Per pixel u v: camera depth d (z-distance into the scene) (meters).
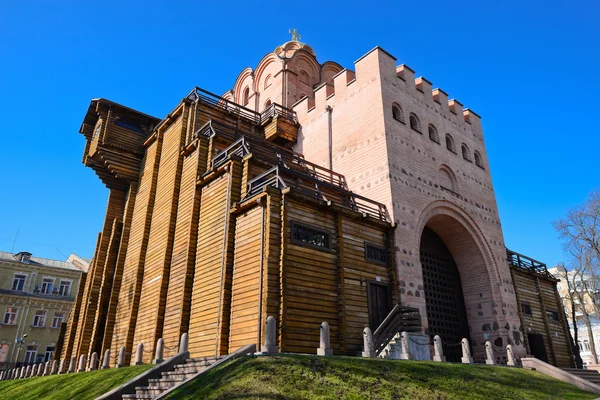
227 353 15.27
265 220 15.71
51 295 47.84
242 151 18.94
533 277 28.80
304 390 9.04
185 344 13.78
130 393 12.00
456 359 22.44
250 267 15.62
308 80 33.12
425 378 11.01
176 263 19.78
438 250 24.91
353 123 23.55
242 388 9.11
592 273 35.88
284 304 14.52
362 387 9.56
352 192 20.98
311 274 15.85
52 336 46.47
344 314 16.16
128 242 25.72
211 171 19.17
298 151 26.64
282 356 10.62
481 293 24.12
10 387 18.50
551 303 29.73
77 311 28.78
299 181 19.53
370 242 18.81
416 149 23.09
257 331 14.20
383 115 21.94
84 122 31.06
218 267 16.97
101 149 26.84
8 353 43.56
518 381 13.35
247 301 15.17
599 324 52.75
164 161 24.53
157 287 20.28
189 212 20.00
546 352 26.39
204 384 9.84
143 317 20.80
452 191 24.36
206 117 23.89
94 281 26.28
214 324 16.05
